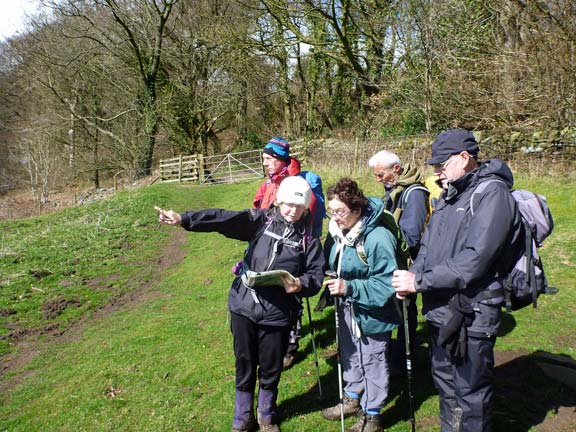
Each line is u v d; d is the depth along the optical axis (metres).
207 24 22.39
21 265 8.90
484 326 2.50
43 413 4.09
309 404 3.71
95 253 9.70
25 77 27.81
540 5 9.91
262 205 4.20
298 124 25.05
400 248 3.05
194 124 25.56
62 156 29.61
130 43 23.58
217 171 22.56
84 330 6.17
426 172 10.45
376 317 3.05
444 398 2.81
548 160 9.54
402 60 14.53
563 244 6.41
